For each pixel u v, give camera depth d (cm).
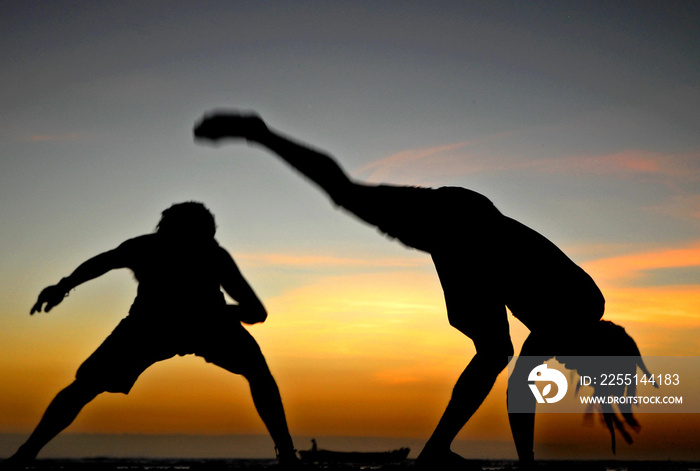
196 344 425
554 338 381
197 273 424
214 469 438
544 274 369
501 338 370
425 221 351
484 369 368
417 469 371
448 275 373
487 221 369
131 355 416
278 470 432
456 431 369
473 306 371
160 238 427
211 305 427
